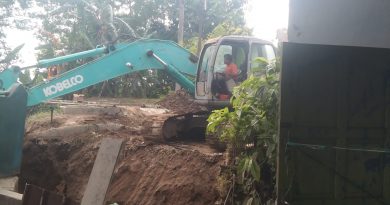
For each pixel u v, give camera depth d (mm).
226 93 9859
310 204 4973
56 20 26062
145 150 9469
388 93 5254
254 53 10008
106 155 5965
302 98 4879
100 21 24891
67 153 10859
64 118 12359
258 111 6180
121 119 12102
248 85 6391
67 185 10219
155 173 8594
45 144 11125
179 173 8125
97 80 10828
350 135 5148
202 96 10242
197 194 7445
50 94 10562
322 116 4992
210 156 7918
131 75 23547
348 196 5160
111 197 8852
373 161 5277
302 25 5020
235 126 6402
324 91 4965
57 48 24703
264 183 6109
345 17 5074
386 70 5203
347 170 5141
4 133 7488
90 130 11266
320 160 4996
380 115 5289
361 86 5137
